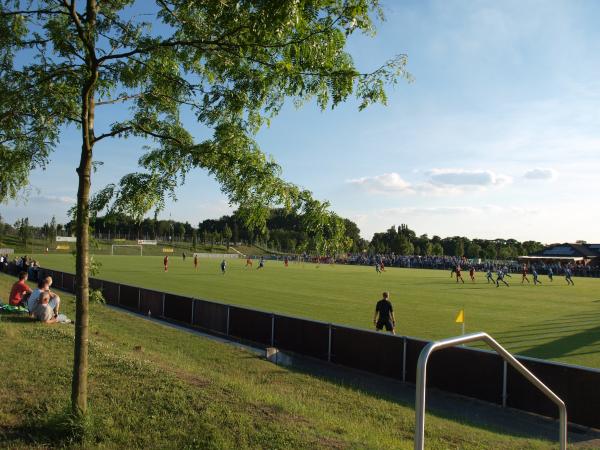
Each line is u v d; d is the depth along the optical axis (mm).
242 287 35906
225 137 6176
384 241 179625
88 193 6051
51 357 9438
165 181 6320
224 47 5828
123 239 128625
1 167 6891
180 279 42000
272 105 6465
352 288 37562
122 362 9180
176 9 5957
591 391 9492
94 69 5906
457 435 7867
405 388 12047
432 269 83562
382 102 6055
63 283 31500
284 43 5664
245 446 5824
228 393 7719
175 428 6254
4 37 5855
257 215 6082
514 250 160125
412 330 19250
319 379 11875
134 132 6449
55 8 6160
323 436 6367
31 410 6688
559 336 18328
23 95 5984
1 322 12812
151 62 6293
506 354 3828
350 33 5613
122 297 25625
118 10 6258
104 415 6492
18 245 104062
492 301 30422
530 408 10250
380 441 6793
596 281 55344
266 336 16891
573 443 7934
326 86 6008
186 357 12859
